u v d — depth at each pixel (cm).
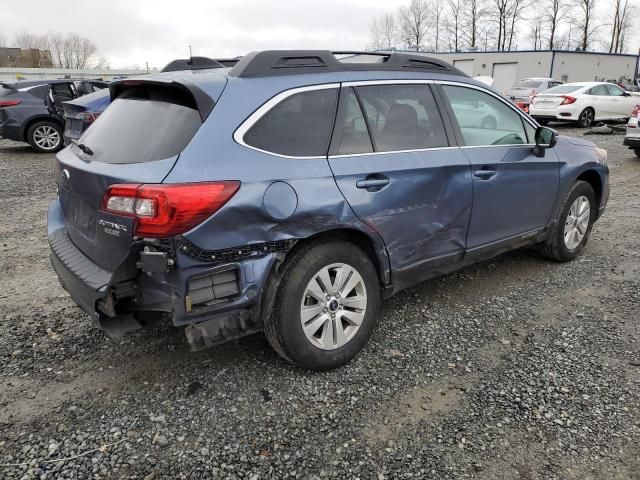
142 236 244
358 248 311
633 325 364
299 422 266
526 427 262
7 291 427
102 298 258
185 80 274
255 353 329
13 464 238
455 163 350
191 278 252
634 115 1010
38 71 4475
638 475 232
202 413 273
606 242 542
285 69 295
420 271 349
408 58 352
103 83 1288
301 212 275
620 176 902
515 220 411
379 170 309
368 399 285
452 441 253
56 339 349
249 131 270
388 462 240
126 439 254
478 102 389
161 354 329
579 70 3634
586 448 248
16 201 730
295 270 284
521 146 410
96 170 265
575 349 333
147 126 275
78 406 279
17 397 286
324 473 234
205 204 246
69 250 304
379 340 346
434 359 324
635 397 284
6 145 1356
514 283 439
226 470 235
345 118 307
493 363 319
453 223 358
